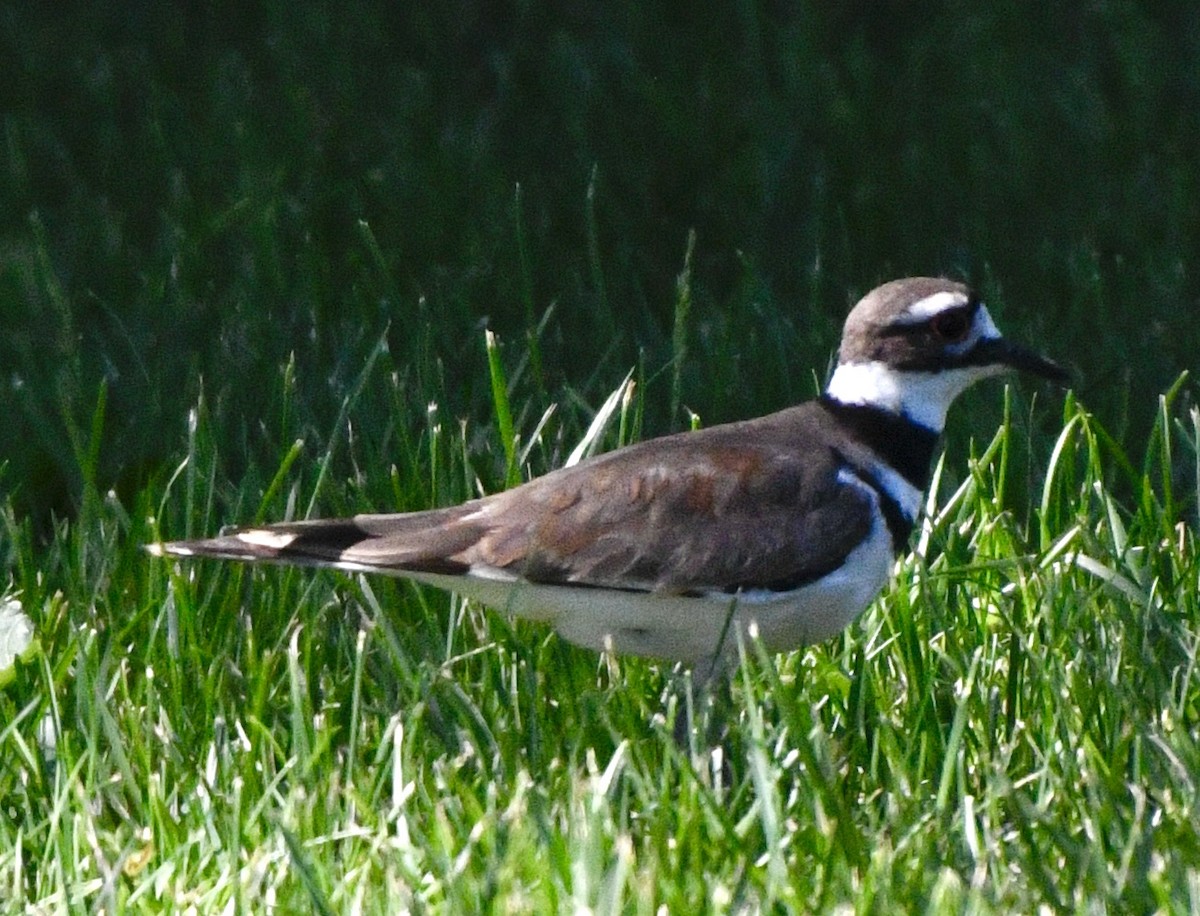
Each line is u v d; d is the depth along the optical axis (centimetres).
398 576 993
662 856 836
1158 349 1423
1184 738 913
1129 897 825
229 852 874
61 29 2161
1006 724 985
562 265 1614
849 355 1038
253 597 1104
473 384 1365
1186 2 2084
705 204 1720
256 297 1516
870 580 1003
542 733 973
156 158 1825
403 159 1789
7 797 953
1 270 1680
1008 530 1086
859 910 805
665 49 2020
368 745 984
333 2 2142
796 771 939
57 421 1377
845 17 2125
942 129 1817
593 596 978
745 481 984
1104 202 1695
